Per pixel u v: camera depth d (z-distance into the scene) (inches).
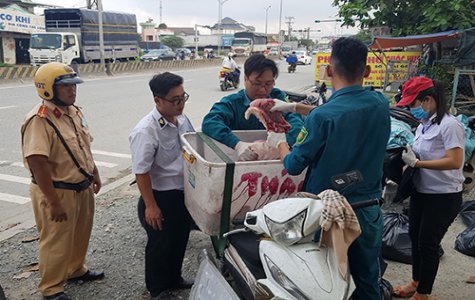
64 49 935.0
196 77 930.1
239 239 90.5
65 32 981.2
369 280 89.6
